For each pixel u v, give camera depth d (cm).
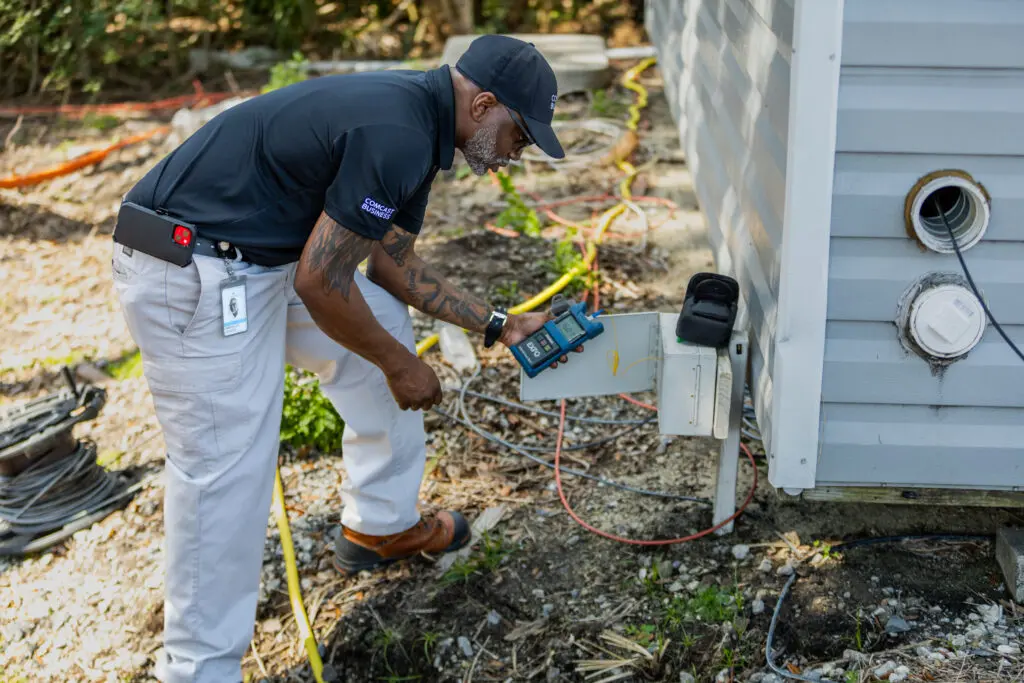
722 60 387
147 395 420
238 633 263
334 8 863
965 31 231
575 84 698
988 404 263
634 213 536
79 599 322
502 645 292
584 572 311
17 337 461
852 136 240
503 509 340
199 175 234
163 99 756
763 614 286
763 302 286
